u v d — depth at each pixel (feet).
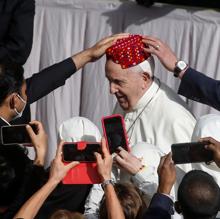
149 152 42.47
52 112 58.08
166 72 55.52
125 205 37.06
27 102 45.11
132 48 44.80
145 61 45.16
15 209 35.35
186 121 45.85
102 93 57.11
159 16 55.11
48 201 40.86
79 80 57.82
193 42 54.85
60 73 46.29
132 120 46.88
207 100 45.85
